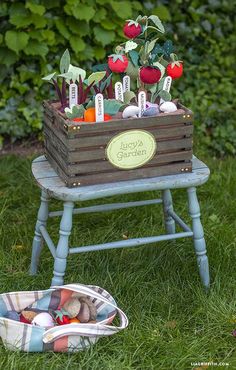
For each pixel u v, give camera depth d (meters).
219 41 4.52
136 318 2.75
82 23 4.05
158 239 2.81
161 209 3.52
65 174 2.63
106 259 3.10
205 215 3.47
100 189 2.60
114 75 4.07
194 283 2.95
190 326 2.75
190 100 4.28
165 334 2.70
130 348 2.61
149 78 2.62
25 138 4.22
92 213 3.47
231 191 3.70
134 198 3.60
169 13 4.38
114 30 4.15
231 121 4.26
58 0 4.04
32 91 4.17
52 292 2.71
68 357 2.57
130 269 3.03
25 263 3.13
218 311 2.77
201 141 4.15
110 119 2.60
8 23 4.06
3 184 3.74
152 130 2.62
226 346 2.63
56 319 2.67
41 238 3.01
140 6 4.16
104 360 2.53
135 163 2.65
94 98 2.65
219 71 4.49
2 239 3.26
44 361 2.54
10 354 2.56
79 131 2.53
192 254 3.17
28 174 3.80
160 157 2.68
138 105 2.64
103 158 2.60
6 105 4.16
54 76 2.70
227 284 2.95
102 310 2.74
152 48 2.65
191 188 2.80
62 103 2.71
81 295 2.74
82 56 4.11
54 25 4.08
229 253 3.13
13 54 4.02
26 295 2.73
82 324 2.55
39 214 2.98
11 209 3.56
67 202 2.66
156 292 2.90
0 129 4.12
